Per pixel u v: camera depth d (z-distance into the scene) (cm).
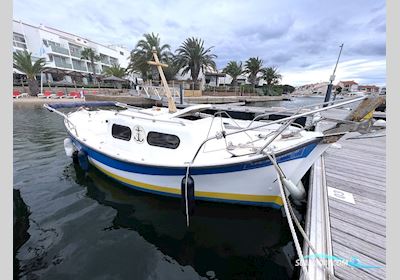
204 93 2981
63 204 411
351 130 287
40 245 311
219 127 431
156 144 390
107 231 343
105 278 265
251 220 365
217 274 277
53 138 863
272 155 302
